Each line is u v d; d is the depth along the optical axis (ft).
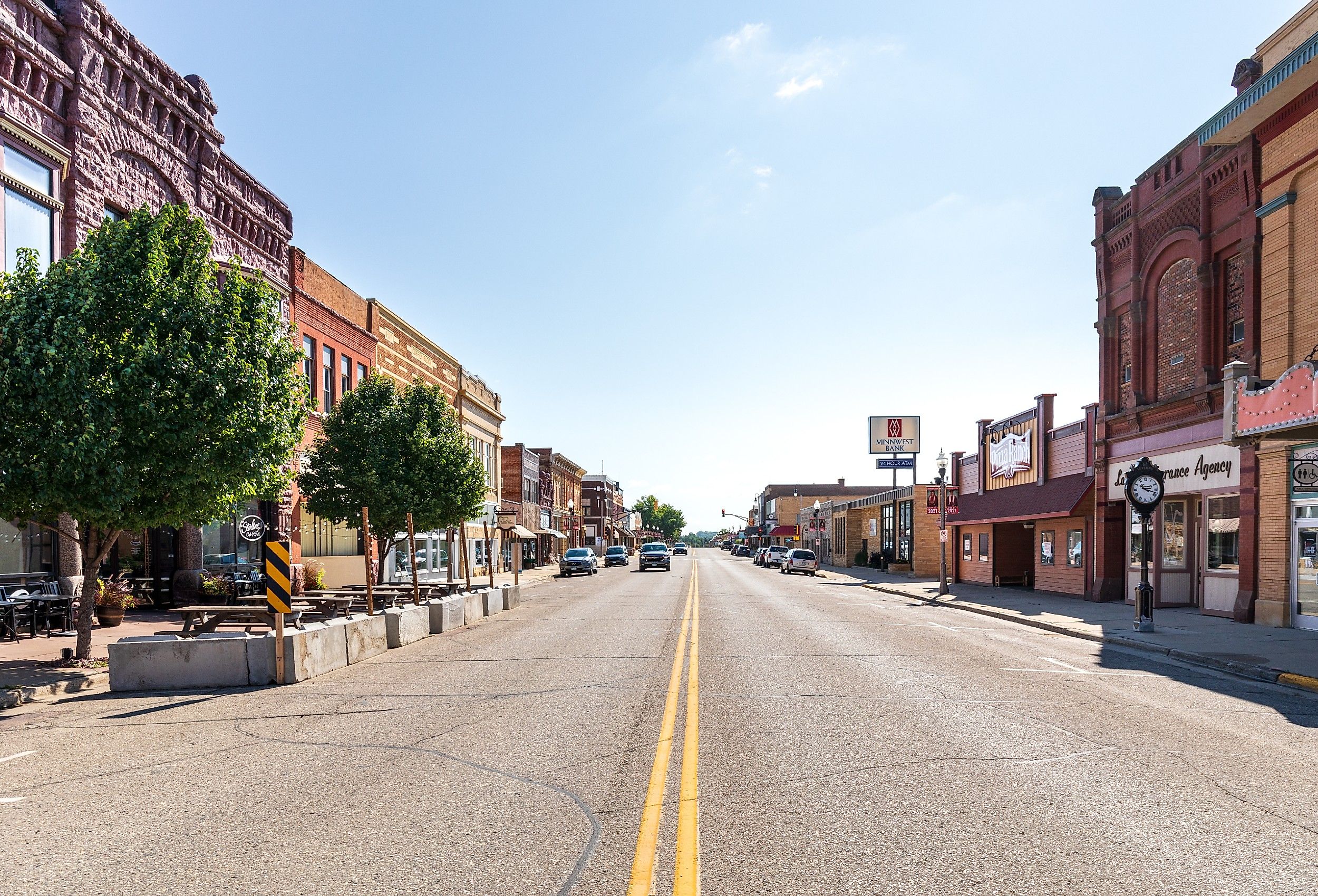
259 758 23.86
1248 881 15.08
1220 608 65.41
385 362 113.09
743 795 20.04
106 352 37.40
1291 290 58.13
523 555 196.54
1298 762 23.15
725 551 534.78
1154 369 75.92
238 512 76.95
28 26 54.75
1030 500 97.66
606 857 16.17
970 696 32.45
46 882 15.26
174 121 70.23
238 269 43.57
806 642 49.67
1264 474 59.98
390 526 81.71
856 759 23.15
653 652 45.29
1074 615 68.18
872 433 196.75
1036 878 15.19
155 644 35.94
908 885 14.85
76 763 23.66
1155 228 75.97
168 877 15.42
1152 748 24.53
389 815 18.70
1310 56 52.29
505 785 20.95
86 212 58.49
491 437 164.04
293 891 14.74
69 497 36.91
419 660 43.88
